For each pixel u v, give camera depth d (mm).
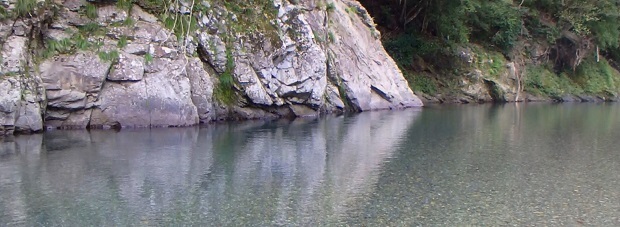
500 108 29781
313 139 15820
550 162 12891
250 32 20141
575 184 10688
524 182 10797
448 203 9227
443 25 34031
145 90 17078
